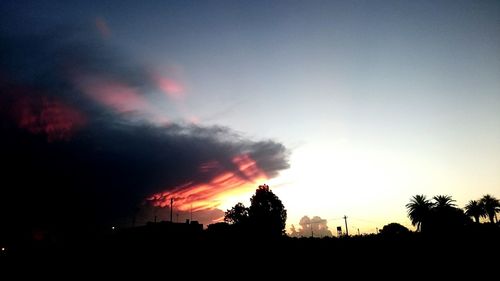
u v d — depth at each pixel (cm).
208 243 3588
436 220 5306
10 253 3800
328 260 2781
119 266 2802
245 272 2527
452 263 2416
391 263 2567
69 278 2511
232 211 5994
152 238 3856
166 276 2456
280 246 3378
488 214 6612
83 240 4403
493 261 2342
